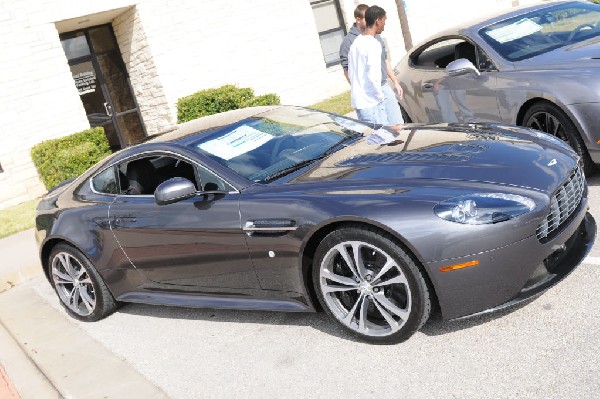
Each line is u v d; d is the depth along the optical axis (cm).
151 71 1266
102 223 493
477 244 339
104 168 515
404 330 368
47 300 621
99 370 450
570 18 654
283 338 426
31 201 1093
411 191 362
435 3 1574
